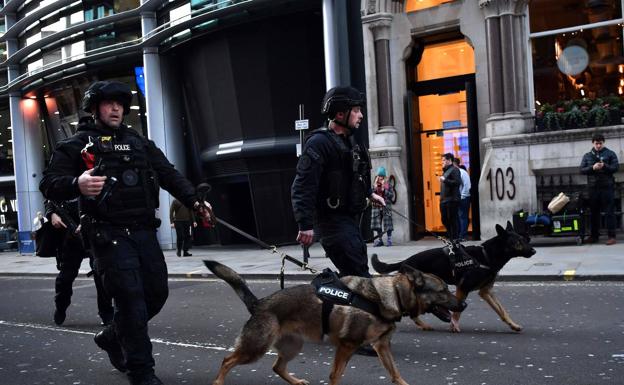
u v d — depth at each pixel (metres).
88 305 9.31
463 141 15.23
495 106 14.05
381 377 4.85
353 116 5.25
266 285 10.33
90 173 4.12
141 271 4.49
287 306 4.24
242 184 19.14
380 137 15.27
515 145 13.68
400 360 5.31
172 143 19.31
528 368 4.87
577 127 13.22
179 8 18.27
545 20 14.05
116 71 21.28
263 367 5.34
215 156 18.09
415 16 15.17
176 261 14.71
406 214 15.05
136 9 19.22
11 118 25.27
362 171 5.30
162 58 19.20
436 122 15.59
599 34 13.61
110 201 4.38
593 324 6.26
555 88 14.04
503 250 6.13
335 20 15.49
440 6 14.89
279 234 17.50
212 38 17.62
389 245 14.40
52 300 10.10
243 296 4.28
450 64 15.41
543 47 14.11
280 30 16.72
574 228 12.05
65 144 4.45
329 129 5.30
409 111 15.29
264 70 17.05
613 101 13.22
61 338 6.95
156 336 6.78
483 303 7.76
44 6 22.83
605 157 11.78
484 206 14.03
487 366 4.99
